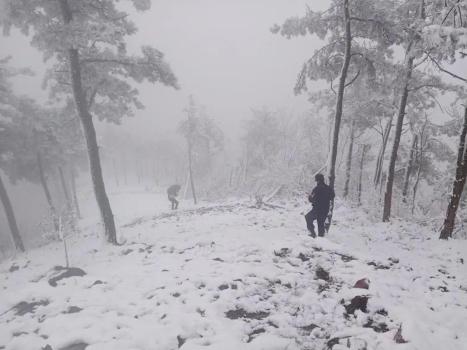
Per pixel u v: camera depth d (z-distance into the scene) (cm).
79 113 1141
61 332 456
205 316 460
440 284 563
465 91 1247
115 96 1305
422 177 2067
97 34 984
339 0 1165
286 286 563
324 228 989
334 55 1249
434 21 1046
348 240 1001
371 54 1199
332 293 525
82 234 1925
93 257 980
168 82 1234
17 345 438
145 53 1173
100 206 1152
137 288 596
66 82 1250
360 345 381
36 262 1235
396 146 1332
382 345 378
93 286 621
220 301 496
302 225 1164
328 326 439
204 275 607
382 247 941
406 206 1594
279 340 400
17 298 593
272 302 507
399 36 1127
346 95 1812
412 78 1271
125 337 430
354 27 1199
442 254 878
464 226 1222
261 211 1499
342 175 2320
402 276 600
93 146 1153
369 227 1220
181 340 416
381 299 482
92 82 1227
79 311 523
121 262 816
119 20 1179
